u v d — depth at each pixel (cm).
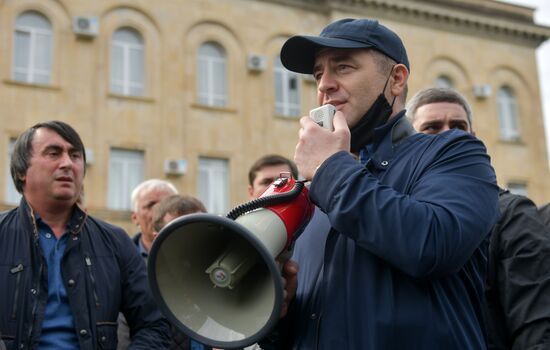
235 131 1923
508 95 2353
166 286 222
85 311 358
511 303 303
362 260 231
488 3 2303
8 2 1711
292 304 253
